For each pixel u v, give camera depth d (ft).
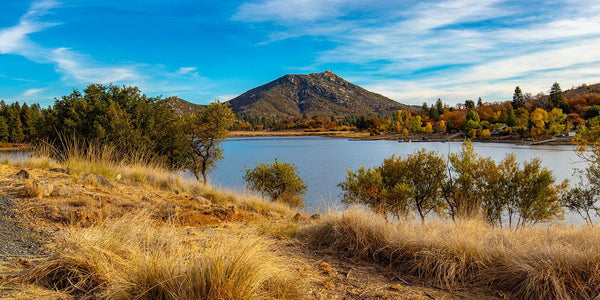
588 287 10.17
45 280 8.59
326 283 10.37
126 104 52.85
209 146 65.10
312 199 65.92
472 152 45.91
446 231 15.02
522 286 10.72
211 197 26.23
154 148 53.36
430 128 489.67
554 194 44.11
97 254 9.16
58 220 13.76
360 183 43.68
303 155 210.38
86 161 27.55
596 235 14.79
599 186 47.44
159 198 21.25
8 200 15.31
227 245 9.93
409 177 46.68
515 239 14.15
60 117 47.75
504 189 42.91
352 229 14.56
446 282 11.07
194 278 8.29
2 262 9.30
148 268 8.38
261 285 8.88
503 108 494.18
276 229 16.42
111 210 16.07
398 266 12.70
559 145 265.75
